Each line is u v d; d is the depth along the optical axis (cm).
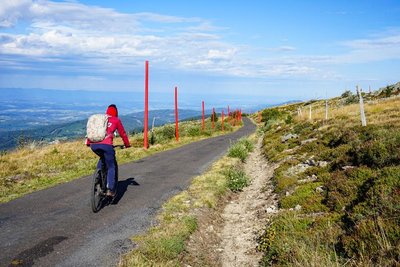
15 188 1208
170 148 2702
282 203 1053
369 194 812
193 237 818
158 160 1973
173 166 1761
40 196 1084
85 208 948
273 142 2666
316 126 2592
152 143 2964
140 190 1194
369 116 2589
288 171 1459
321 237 733
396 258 561
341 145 1560
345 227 755
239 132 5691
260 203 1203
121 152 2186
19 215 875
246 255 798
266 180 1552
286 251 705
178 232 785
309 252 660
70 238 723
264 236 852
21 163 1834
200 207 1037
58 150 2331
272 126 4819
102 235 750
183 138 3750
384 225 645
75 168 1675
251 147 2789
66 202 1009
